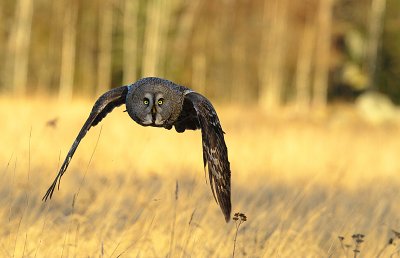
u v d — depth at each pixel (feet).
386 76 205.16
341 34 200.13
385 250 28.02
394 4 202.80
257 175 47.67
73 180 39.11
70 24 182.50
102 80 191.31
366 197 38.09
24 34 174.09
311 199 36.09
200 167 49.24
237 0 191.01
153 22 182.91
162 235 27.53
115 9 202.08
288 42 191.42
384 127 123.03
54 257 25.88
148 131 65.77
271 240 26.89
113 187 34.88
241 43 195.83
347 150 71.20
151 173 36.40
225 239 27.30
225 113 129.70
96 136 60.13
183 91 20.48
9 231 27.86
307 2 187.32
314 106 189.78
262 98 189.78
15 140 54.29
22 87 171.01
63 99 145.18
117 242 26.96
